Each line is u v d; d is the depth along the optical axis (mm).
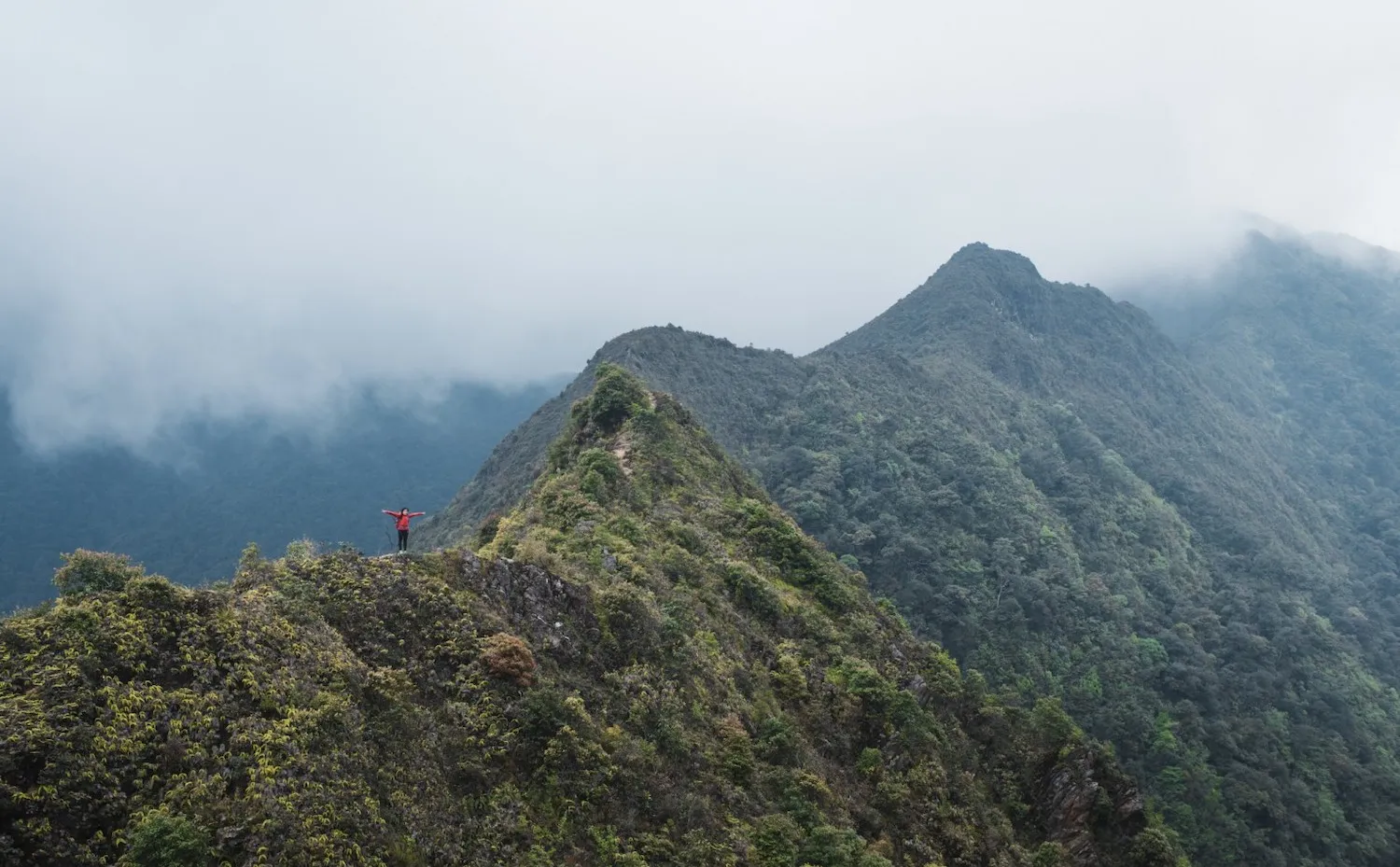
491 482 86312
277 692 14930
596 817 18422
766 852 20688
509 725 18719
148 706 13312
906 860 26172
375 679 17094
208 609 15727
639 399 54031
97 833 11547
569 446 52062
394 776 15438
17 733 11711
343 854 12891
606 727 21156
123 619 14359
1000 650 81938
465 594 21578
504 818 16641
